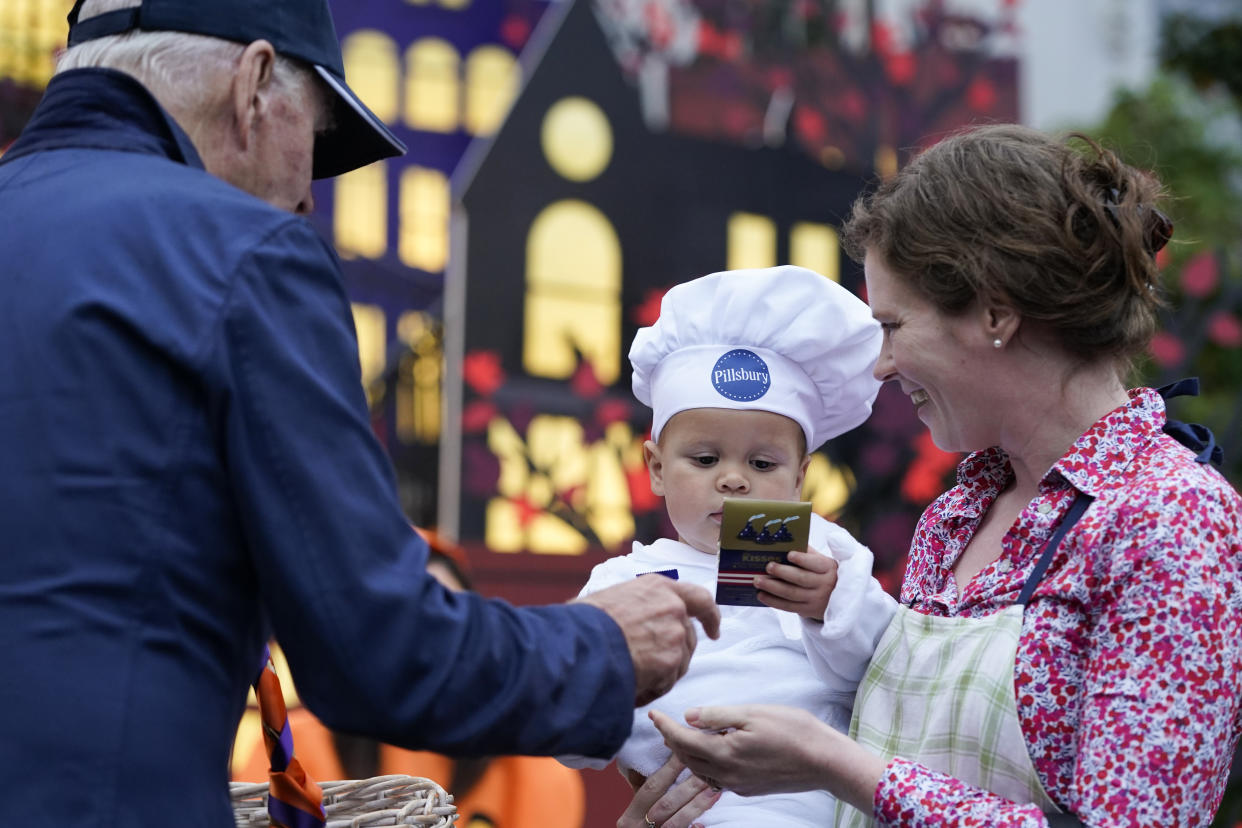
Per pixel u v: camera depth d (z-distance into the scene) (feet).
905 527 19.61
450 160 20.06
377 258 19.43
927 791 6.58
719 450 9.32
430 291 19.72
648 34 21.17
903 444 19.81
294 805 7.28
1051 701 6.66
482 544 19.38
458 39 20.29
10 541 5.56
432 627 5.70
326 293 6.02
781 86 21.83
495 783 12.96
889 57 22.50
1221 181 25.88
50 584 5.50
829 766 6.79
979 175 7.11
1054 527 7.06
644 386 10.07
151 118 6.44
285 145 6.79
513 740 5.88
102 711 5.42
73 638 5.46
